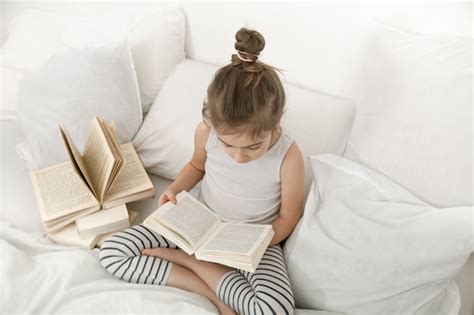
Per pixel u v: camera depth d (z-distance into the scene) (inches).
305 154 45.3
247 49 34.2
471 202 36.2
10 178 47.3
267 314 35.3
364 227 36.5
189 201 42.1
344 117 46.3
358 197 38.7
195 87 50.5
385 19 44.4
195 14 53.4
